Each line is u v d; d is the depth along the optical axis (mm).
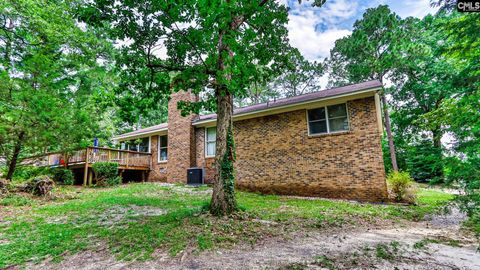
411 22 16812
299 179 10125
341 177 9242
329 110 9938
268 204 7891
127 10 5742
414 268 3010
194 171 12906
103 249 3869
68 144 8461
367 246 3920
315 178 9781
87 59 12305
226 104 6609
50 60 8523
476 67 4484
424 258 3352
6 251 3766
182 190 10891
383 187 8414
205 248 3855
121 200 8086
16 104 7168
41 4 9680
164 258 3496
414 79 18234
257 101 28469
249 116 11695
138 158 15148
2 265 3314
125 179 15812
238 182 11664
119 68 6738
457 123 4250
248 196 9852
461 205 3236
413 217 6250
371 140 8859
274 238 4418
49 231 4805
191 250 3779
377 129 8812
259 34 7570
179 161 13906
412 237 4477
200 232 4617
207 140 13703
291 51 8367
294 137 10523
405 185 8328
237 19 6461
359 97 9188
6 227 5102
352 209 7055
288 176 10406
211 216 5734
